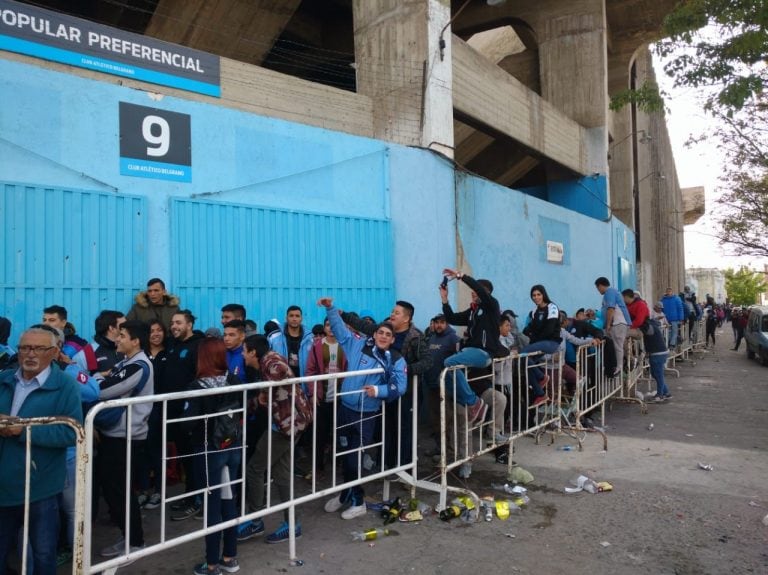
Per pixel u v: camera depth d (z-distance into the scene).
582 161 17.09
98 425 4.17
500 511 5.07
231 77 7.83
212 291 7.14
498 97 12.80
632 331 11.05
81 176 6.24
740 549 4.43
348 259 8.55
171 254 6.83
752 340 18.08
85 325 6.17
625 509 5.28
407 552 4.39
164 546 3.57
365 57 10.40
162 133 6.85
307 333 6.52
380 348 5.05
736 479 6.14
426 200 9.59
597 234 16.77
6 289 5.71
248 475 4.66
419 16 9.80
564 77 17.72
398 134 9.94
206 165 7.21
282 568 4.13
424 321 9.46
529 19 18.22
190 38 11.89
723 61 9.18
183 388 5.22
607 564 4.18
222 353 4.07
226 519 3.99
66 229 6.10
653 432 8.38
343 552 4.39
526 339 8.84
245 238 7.48
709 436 8.12
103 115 6.43
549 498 5.59
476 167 17.98
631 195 22.56
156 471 5.36
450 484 5.99
